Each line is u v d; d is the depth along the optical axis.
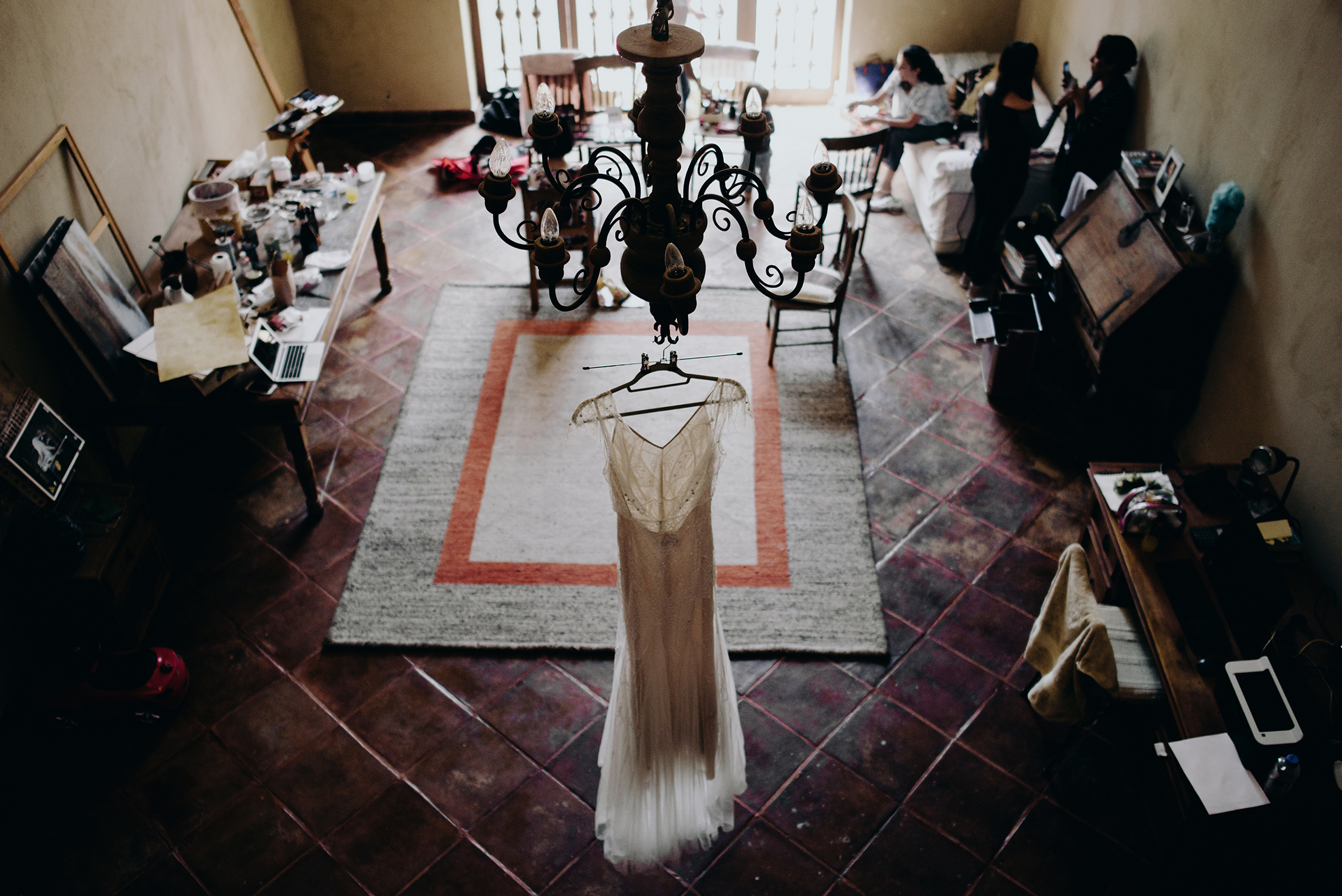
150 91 5.67
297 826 3.91
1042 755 4.14
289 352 4.91
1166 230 4.91
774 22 8.76
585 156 6.69
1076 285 5.35
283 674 4.45
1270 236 4.39
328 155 8.26
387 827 3.91
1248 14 4.65
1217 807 3.14
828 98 8.99
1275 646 3.52
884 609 4.73
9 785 4.03
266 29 7.61
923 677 4.43
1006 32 8.41
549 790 4.03
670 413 5.70
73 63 4.87
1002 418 5.76
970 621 4.67
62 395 4.63
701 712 3.43
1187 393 5.10
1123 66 5.79
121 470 4.89
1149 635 3.75
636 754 3.49
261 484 5.34
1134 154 5.53
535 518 5.14
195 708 4.31
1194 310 4.78
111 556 4.25
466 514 5.15
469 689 4.39
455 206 7.65
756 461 5.46
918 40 8.43
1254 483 3.86
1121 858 3.80
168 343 4.55
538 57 7.43
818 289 5.89
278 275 5.12
